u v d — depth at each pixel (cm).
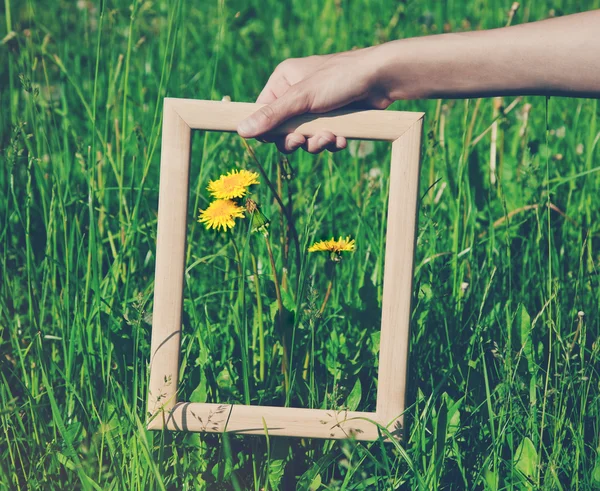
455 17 313
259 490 162
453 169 207
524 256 191
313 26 306
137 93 244
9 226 195
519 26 159
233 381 169
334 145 159
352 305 179
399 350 159
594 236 199
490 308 183
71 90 236
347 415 160
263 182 204
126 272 188
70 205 197
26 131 212
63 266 180
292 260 191
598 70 157
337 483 162
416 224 159
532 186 191
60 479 162
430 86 160
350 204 201
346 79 158
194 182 212
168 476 161
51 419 169
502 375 169
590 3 325
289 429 159
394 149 159
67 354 172
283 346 165
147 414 160
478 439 166
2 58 233
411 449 162
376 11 313
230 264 193
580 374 166
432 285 179
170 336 159
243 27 318
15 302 183
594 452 166
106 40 267
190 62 272
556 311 172
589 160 204
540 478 163
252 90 262
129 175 211
